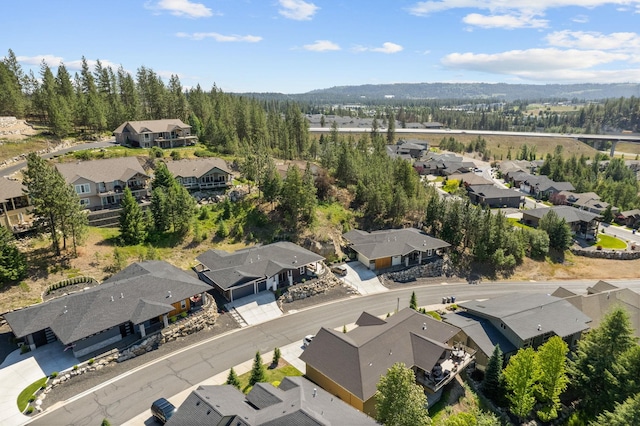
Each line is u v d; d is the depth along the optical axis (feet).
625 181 457.27
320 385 135.13
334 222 266.57
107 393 125.59
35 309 144.87
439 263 244.22
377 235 250.98
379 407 104.37
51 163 270.67
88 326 139.74
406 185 304.09
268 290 196.03
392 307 195.00
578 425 137.80
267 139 402.72
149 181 263.49
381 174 305.94
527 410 132.26
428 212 276.82
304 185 250.16
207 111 418.92
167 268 184.03
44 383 125.59
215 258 201.87
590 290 213.46
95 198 242.17
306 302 195.31
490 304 182.39
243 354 150.00
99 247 203.41
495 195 391.86
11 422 112.06
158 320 159.53
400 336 145.07
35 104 345.72
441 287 227.20
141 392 126.62
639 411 108.88
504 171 521.65
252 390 116.57
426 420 101.55
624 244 302.45
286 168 321.52
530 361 130.00
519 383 131.23
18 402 118.32
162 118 406.62
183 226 230.07
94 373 134.31
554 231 280.31
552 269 261.85
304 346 156.25
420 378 135.44
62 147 313.12
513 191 404.98
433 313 186.80
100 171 248.11
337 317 182.09
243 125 395.34
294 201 243.40
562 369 136.87
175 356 146.72
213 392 111.75
